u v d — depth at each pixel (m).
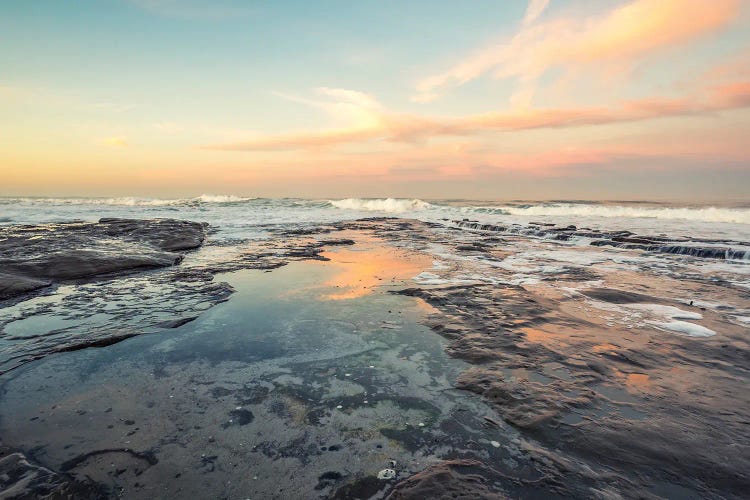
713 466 2.15
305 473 2.15
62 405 2.84
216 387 3.14
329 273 7.71
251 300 5.71
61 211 26.05
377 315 5.02
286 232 16.05
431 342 4.13
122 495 1.97
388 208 36.09
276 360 3.67
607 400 2.89
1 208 28.19
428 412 2.78
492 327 4.54
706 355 3.72
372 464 2.22
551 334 4.31
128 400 2.92
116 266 7.67
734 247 9.98
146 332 4.37
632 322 4.74
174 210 29.22
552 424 2.58
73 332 4.33
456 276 7.48
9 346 3.93
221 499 1.96
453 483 2.04
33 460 2.22
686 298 5.89
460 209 32.41
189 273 7.58
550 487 2.01
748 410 2.73
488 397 2.98
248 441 2.43
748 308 5.36
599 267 8.52
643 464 2.18
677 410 2.74
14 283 6.06
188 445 2.38
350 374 3.39
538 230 15.23
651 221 20.27
